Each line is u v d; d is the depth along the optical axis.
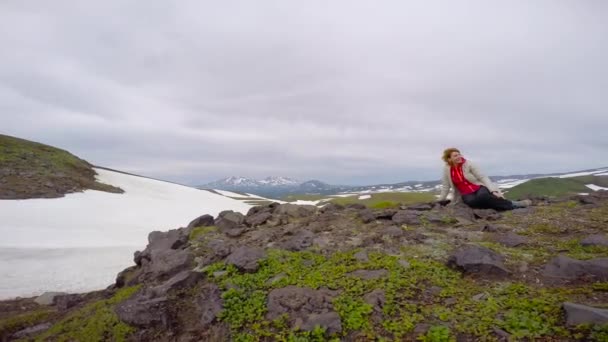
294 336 6.24
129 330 7.35
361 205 14.72
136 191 84.38
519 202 12.67
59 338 7.57
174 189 103.06
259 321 6.84
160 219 53.19
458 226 10.54
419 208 12.61
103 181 82.62
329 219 12.37
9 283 18.62
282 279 8.05
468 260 7.71
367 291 7.18
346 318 6.43
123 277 11.77
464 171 12.20
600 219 10.22
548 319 5.62
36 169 67.25
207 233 12.23
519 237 9.06
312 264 8.83
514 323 5.65
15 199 51.59
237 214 13.57
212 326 7.03
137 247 30.25
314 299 7.04
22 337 8.54
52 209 48.78
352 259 8.84
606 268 6.74
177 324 7.36
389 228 10.48
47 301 14.27
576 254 7.83
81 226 40.94
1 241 29.58
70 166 78.81
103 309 8.24
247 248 9.46
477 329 5.72
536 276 7.19
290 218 13.22
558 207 12.12
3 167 62.78
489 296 6.61
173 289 8.31
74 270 21.73
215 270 8.95
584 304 5.81
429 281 7.43
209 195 109.69
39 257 24.77
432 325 5.98
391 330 6.04
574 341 5.09
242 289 7.86
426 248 9.09
